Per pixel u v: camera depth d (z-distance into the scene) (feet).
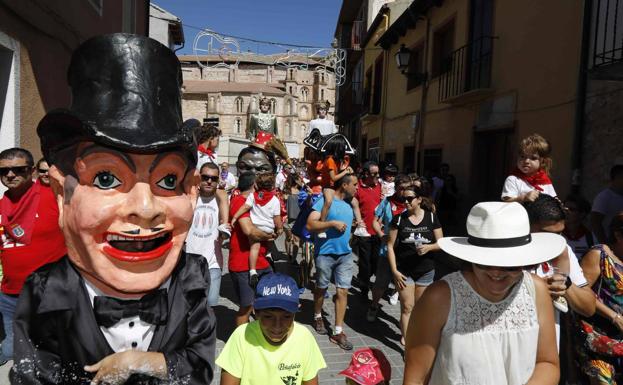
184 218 5.68
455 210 32.58
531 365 6.37
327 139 18.92
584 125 20.47
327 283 16.03
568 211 11.54
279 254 30.83
